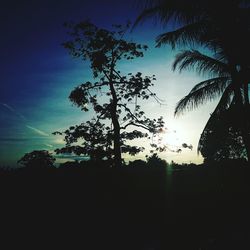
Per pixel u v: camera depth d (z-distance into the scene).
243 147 18.30
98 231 10.09
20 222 10.78
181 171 16.42
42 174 15.35
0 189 13.51
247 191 14.52
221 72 14.91
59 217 11.54
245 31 13.12
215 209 12.57
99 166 18.88
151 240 9.12
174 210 12.66
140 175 16.03
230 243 8.16
